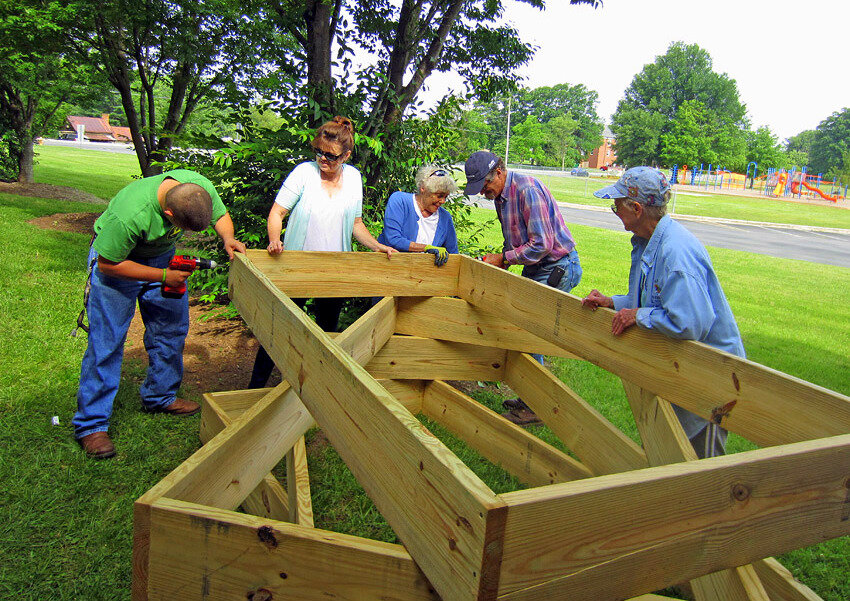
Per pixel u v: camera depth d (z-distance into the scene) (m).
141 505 1.87
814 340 7.92
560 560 1.35
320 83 5.62
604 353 2.85
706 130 87.56
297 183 4.05
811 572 3.06
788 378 2.04
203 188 3.44
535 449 3.51
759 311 9.59
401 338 4.13
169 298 3.58
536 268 4.48
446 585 1.37
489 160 4.21
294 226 4.11
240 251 3.64
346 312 5.54
